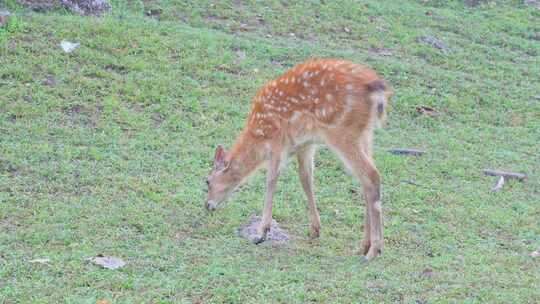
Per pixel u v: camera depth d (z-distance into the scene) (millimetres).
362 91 10336
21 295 8578
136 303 8547
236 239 11062
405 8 24016
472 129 17266
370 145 10680
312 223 11398
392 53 20812
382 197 13281
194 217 11672
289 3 22562
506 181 14641
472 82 19766
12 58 15805
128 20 18828
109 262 9648
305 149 11188
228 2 21828
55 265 9398
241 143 11398
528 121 18156
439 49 21656
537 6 26531
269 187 11070
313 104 10617
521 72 21219
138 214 11398
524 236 12180
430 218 12625
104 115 14688
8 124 13727
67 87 15297
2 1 18125
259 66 18094
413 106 17703
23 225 10711
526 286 9859
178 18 20297
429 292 9445
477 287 9672
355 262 10469
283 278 9578
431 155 15461
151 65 16844
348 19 22375
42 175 12281
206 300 8820
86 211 11336
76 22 17719
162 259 9961
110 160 13141
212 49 18203
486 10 25625
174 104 15602
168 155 13711
